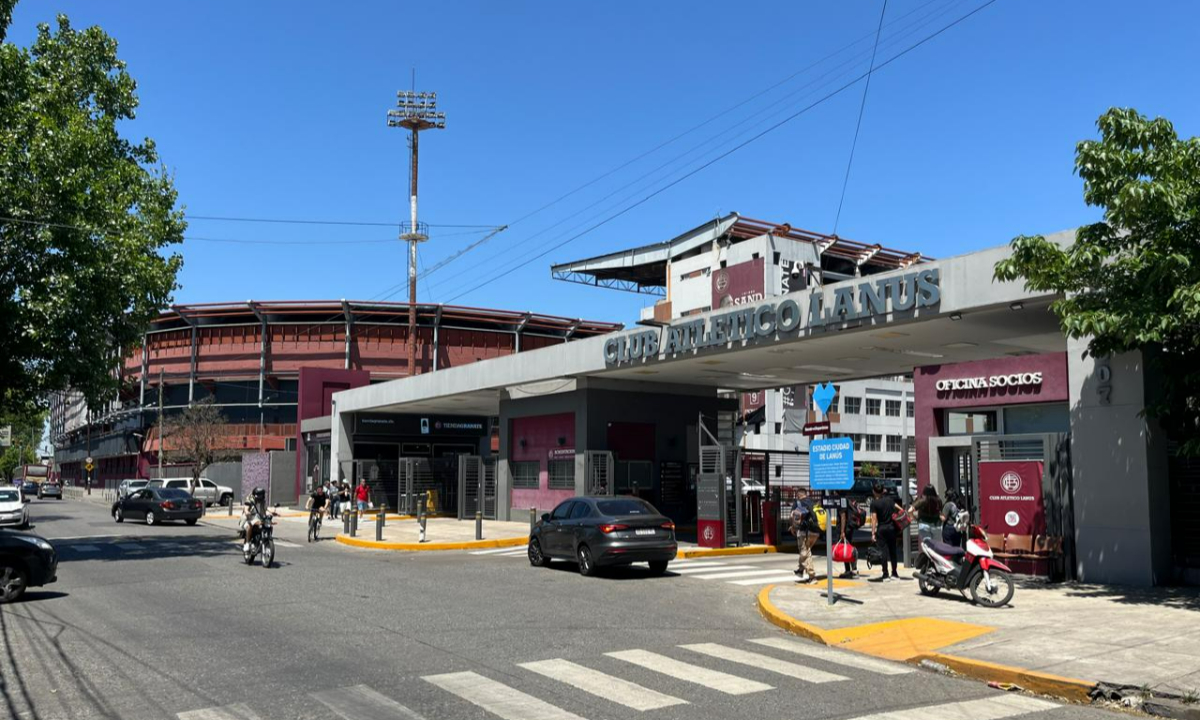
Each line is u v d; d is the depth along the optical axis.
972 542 12.99
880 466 82.69
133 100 25.86
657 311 78.69
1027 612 12.07
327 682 8.34
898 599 13.58
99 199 22.67
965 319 18.27
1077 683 8.16
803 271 65.00
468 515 37.75
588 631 11.27
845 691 8.20
